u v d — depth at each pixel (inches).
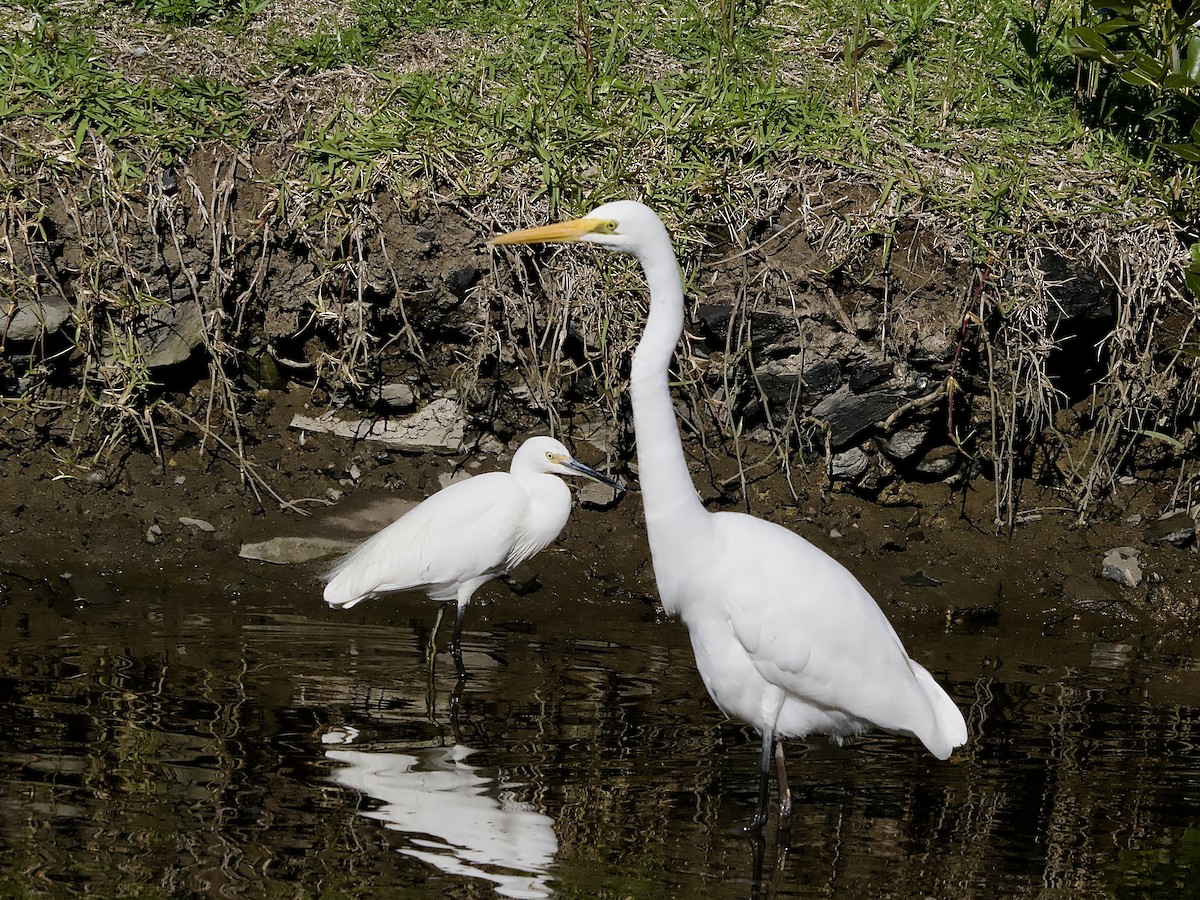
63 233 438.0
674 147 470.3
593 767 296.7
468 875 241.4
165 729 300.4
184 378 462.9
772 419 467.5
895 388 460.8
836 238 454.9
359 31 517.3
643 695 347.3
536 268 452.4
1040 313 455.8
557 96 482.9
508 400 471.2
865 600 292.0
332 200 443.2
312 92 474.9
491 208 449.1
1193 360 471.2
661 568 292.5
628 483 468.4
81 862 236.2
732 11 531.8
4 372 446.0
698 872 248.4
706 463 466.9
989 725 337.1
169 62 482.0
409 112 465.1
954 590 446.3
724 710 301.4
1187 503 481.1
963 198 460.4
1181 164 502.9
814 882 246.7
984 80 543.2
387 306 461.1
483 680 354.0
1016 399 464.4
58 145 434.6
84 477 442.9
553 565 442.9
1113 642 422.0
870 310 459.2
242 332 461.7
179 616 391.2
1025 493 481.7
